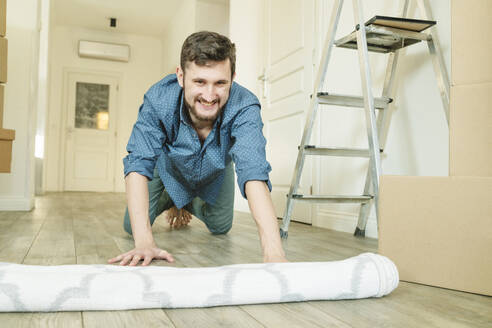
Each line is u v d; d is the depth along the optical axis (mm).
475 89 1066
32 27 3250
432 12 1848
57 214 2926
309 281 873
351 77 2385
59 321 748
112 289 804
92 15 6961
